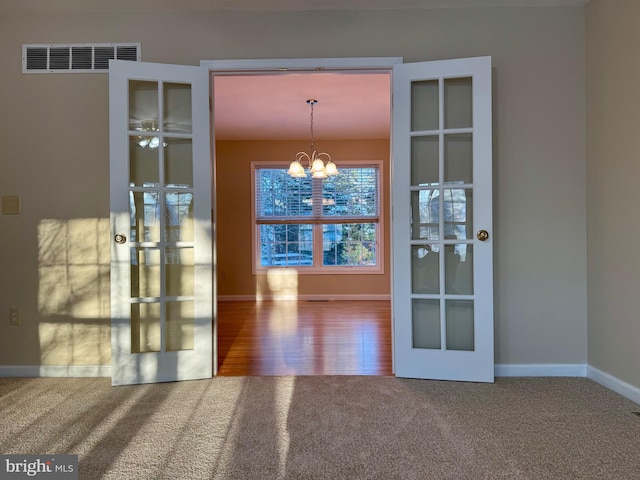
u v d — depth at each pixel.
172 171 2.98
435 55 3.00
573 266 2.98
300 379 2.92
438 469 1.79
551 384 2.80
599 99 2.80
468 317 2.93
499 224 2.99
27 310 3.01
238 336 4.26
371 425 2.20
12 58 3.01
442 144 2.92
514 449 1.95
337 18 3.01
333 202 6.93
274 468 1.80
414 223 3.00
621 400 2.52
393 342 3.04
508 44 2.97
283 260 6.93
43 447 1.98
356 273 6.84
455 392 2.66
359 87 4.46
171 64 2.95
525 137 2.98
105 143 3.02
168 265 2.95
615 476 1.74
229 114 5.43
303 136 6.65
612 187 2.68
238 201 6.84
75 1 2.86
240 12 3.02
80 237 3.00
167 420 2.27
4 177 3.01
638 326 2.47
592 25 2.87
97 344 3.00
